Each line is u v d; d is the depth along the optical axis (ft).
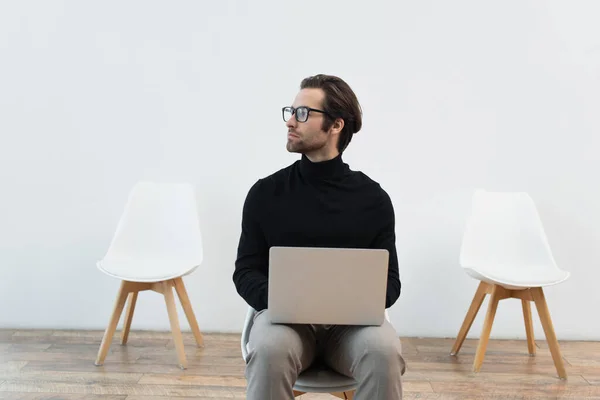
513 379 8.04
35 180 9.79
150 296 9.97
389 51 9.68
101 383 7.54
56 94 9.67
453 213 9.87
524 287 8.16
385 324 4.74
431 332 10.01
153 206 9.18
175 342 8.19
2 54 9.61
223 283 9.98
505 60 9.64
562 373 8.09
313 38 9.69
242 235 5.47
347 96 5.28
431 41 9.65
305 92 5.24
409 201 9.87
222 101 9.76
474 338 9.96
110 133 9.76
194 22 9.66
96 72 9.67
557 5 9.54
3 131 9.71
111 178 9.82
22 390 7.23
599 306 9.88
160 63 9.70
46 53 9.61
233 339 9.62
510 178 9.80
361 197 5.39
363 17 9.65
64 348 8.91
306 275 4.43
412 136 9.78
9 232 9.85
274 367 4.36
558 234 9.83
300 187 5.37
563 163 9.73
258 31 9.68
